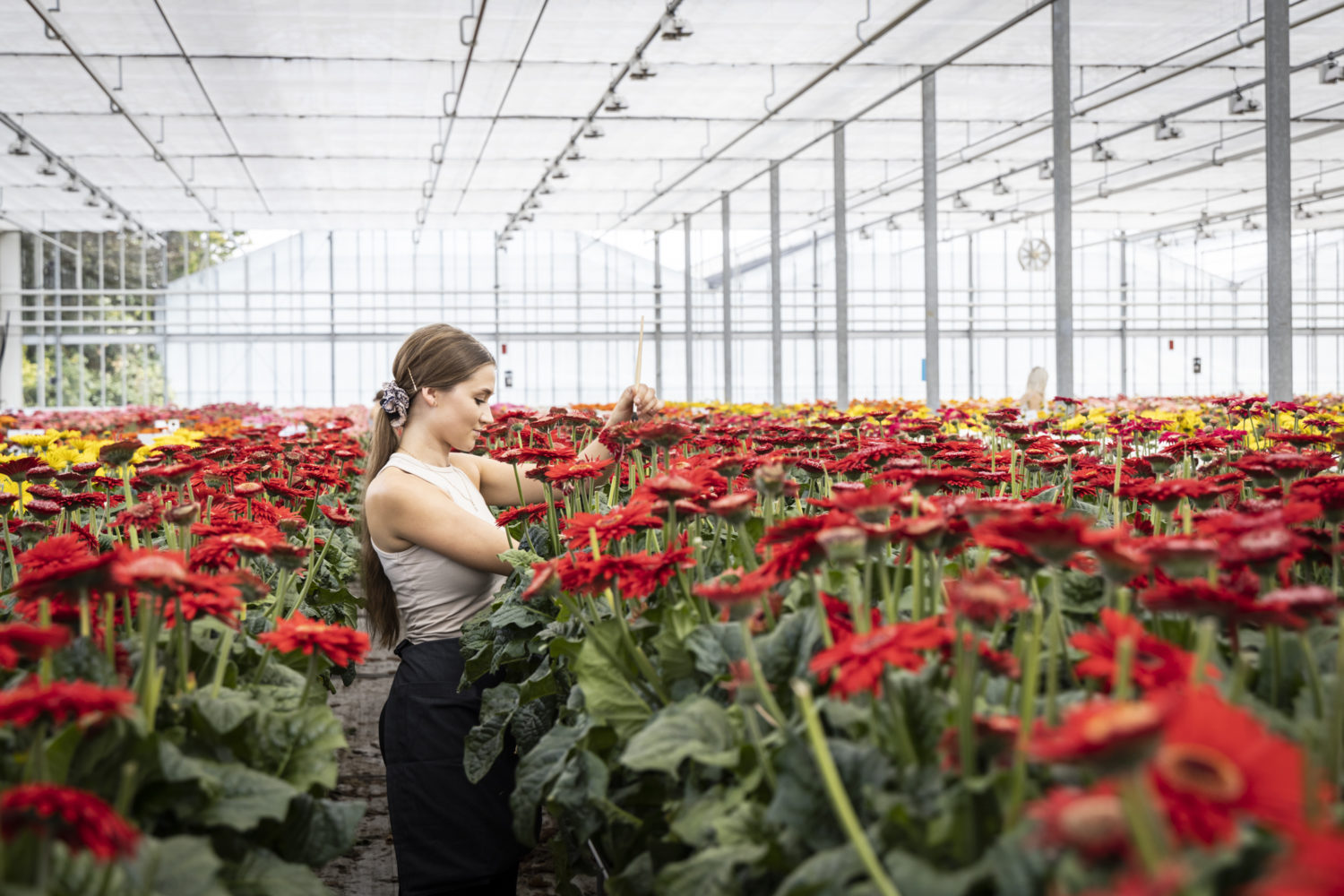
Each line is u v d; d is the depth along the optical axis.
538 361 31.05
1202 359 33.09
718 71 14.77
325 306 30.25
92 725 1.05
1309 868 0.46
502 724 2.23
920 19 12.69
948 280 32.31
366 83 15.03
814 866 0.90
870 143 19.62
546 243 31.00
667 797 1.40
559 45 13.52
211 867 0.96
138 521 1.82
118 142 18.27
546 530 2.57
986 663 1.06
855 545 1.06
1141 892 0.50
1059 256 11.83
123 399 29.44
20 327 28.62
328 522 3.63
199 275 29.84
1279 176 9.02
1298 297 32.97
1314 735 0.97
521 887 2.97
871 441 2.78
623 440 2.19
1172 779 0.52
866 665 0.89
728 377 24.03
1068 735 0.54
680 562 1.38
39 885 0.79
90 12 12.11
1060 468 2.76
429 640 2.59
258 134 17.80
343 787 3.75
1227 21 12.86
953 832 0.87
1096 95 16.41
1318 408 6.71
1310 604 0.93
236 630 1.46
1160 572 1.41
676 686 1.43
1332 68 13.39
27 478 2.28
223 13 12.19
